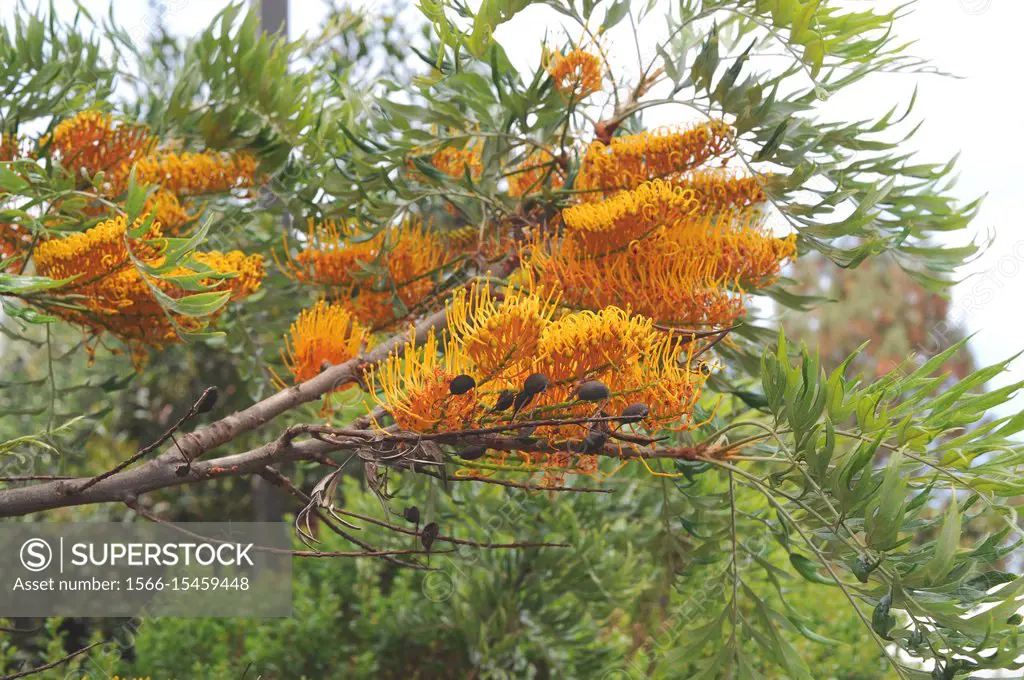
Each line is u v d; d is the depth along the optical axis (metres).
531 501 1.20
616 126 1.05
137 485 0.90
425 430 0.86
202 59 1.13
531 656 1.32
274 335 1.19
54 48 1.10
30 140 1.05
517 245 1.04
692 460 0.89
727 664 0.95
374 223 1.06
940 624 0.84
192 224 1.10
